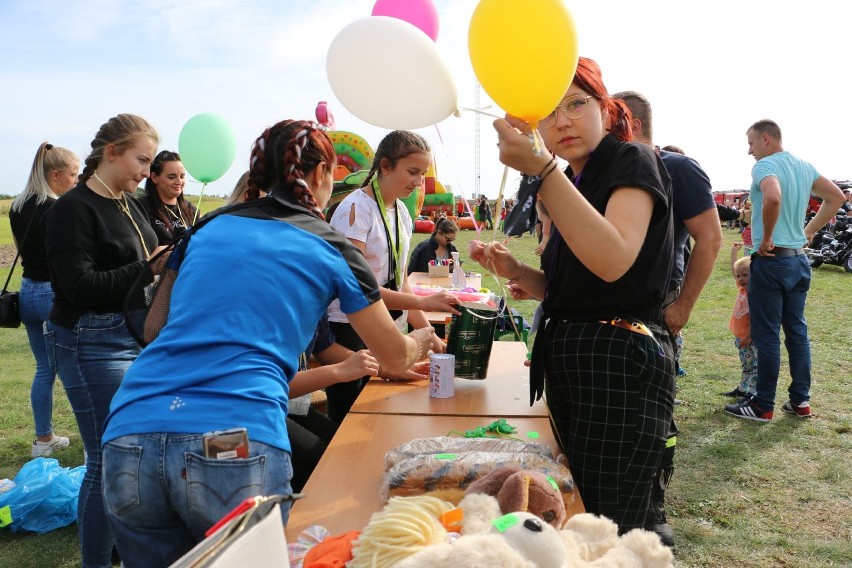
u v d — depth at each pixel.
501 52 1.42
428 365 2.67
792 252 4.12
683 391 4.95
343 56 1.88
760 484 3.38
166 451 1.23
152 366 1.33
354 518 1.50
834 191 4.27
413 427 2.07
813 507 3.13
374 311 1.53
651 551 1.19
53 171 3.33
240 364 1.30
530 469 1.45
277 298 1.36
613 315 1.67
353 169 5.79
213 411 1.25
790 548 2.78
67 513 2.98
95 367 2.27
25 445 3.99
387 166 2.90
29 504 2.90
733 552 2.76
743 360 4.71
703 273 2.41
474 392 2.45
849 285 10.22
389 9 2.61
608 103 1.77
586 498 1.70
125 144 2.36
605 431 1.65
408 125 1.98
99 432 2.28
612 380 1.64
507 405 2.29
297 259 1.41
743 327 4.62
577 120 1.63
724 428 4.16
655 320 1.72
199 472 1.22
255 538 0.81
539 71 1.42
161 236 3.71
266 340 1.34
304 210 1.53
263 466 1.26
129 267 2.29
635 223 1.48
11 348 6.99
